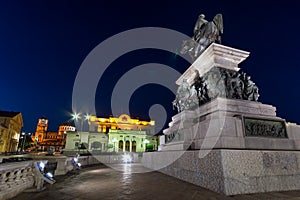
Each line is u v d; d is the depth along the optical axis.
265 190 7.07
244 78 11.87
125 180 9.73
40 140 120.00
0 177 6.09
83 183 8.95
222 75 11.48
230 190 6.61
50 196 6.51
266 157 7.56
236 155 7.18
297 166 7.91
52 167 11.30
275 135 9.16
